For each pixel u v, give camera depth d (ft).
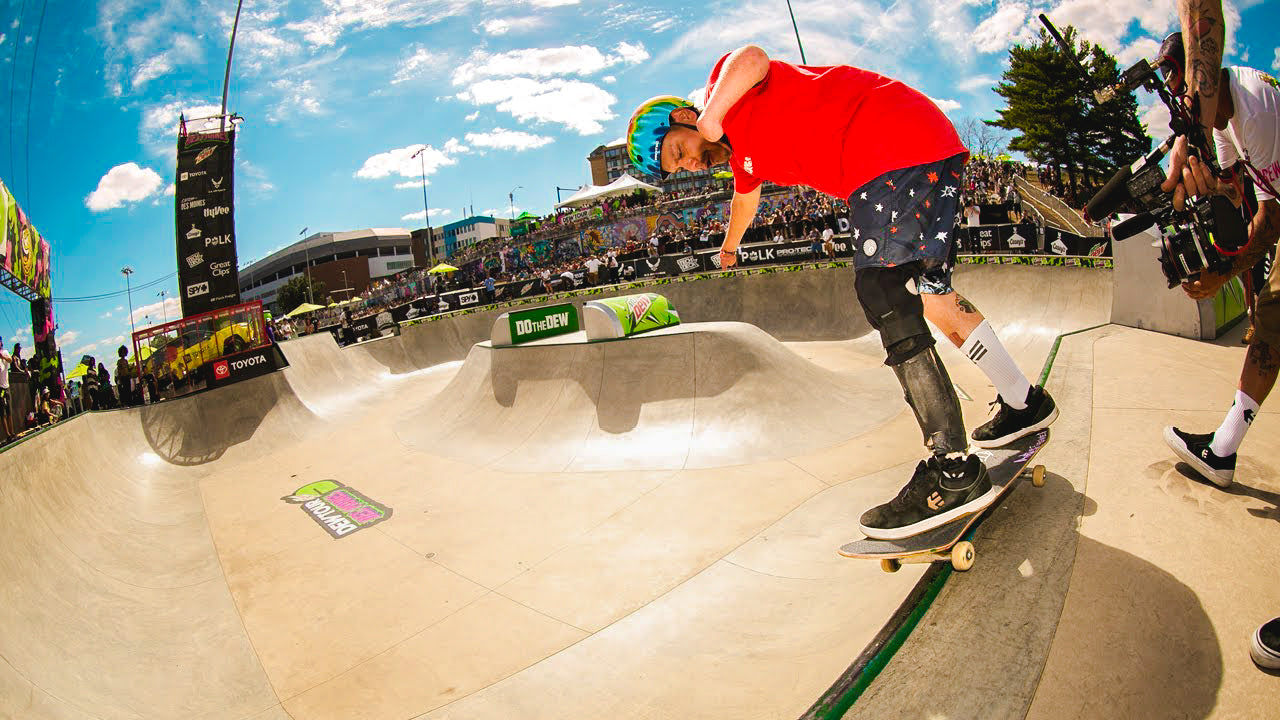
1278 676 4.58
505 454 30.76
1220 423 9.69
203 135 49.01
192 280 48.93
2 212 38.27
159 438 37.76
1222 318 21.27
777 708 11.00
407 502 27.17
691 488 23.95
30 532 20.77
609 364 31.91
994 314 41.86
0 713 12.46
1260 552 6.05
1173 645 5.01
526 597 18.06
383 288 147.43
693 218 113.39
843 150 6.88
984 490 6.52
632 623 15.93
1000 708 4.55
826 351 49.34
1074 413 10.68
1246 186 7.70
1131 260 23.67
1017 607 5.62
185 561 23.97
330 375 56.08
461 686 14.58
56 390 44.24
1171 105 6.79
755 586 16.52
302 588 20.65
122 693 15.39
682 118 8.22
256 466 37.14
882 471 22.85
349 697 14.82
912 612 5.67
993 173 80.74
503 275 136.26
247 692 15.44
